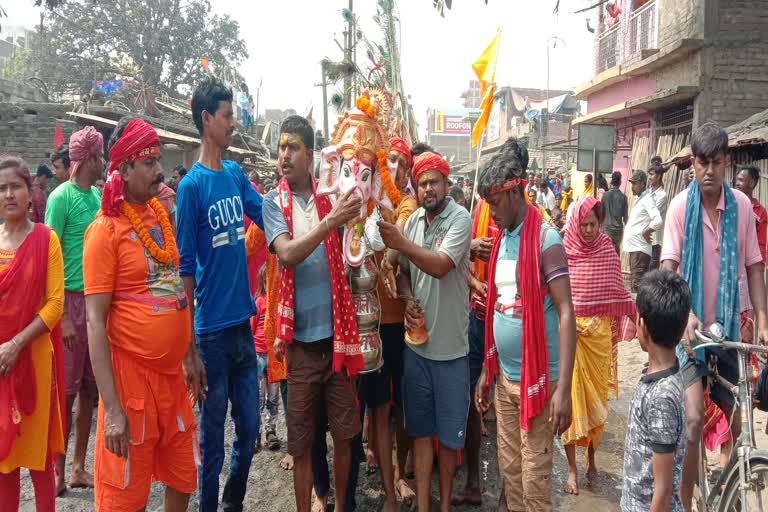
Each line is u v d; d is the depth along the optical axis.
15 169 3.12
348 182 3.06
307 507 3.33
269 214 3.28
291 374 3.30
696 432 3.29
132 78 32.09
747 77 11.69
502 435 3.40
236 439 3.58
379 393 3.67
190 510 3.89
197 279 3.42
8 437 3.01
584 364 4.20
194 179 3.36
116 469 2.78
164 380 2.91
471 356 4.41
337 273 3.18
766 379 3.05
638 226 9.43
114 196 2.78
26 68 33.94
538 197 17.39
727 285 3.49
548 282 3.12
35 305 3.13
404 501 3.97
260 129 33.25
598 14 18.36
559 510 3.97
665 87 13.52
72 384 4.05
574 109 37.09
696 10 11.97
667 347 2.54
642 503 2.56
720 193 3.55
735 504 2.96
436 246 3.46
